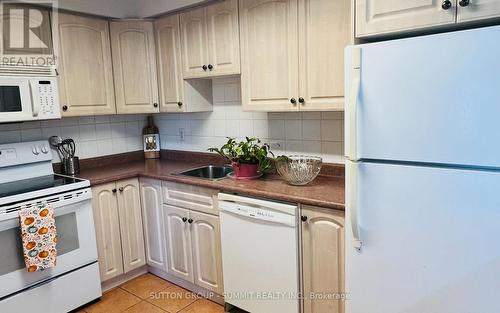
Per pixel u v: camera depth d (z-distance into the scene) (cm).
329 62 192
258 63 223
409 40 129
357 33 156
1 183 238
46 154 263
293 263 191
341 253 176
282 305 200
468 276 128
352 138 145
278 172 228
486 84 116
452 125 124
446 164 128
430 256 135
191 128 315
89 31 267
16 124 260
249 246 209
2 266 201
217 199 225
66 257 230
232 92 281
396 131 136
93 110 274
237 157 235
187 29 263
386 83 136
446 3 135
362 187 148
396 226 142
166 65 285
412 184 136
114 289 268
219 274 235
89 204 242
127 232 273
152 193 269
